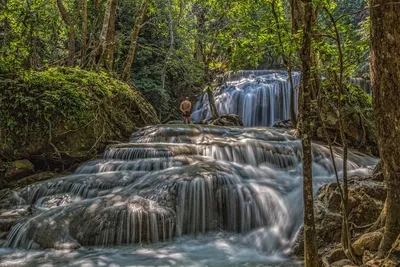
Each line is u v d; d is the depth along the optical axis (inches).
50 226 205.2
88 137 339.6
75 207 220.8
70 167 323.9
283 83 593.9
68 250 192.7
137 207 213.6
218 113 636.1
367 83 513.0
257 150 319.3
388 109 117.4
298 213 210.8
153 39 644.7
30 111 313.6
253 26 151.1
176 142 354.3
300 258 179.2
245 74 697.0
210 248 199.6
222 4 412.8
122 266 173.2
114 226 204.1
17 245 201.2
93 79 387.2
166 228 212.1
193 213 224.8
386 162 121.5
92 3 545.3
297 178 275.7
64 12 445.7
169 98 633.6
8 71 328.5
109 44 489.7
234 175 253.3
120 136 382.6
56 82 341.1
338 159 317.7
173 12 622.2
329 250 158.2
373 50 118.1
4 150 301.9
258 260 180.1
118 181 259.1
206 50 611.5
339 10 717.3
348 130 380.5
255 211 226.5
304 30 107.0
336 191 181.5
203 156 306.0
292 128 419.5
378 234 128.2
